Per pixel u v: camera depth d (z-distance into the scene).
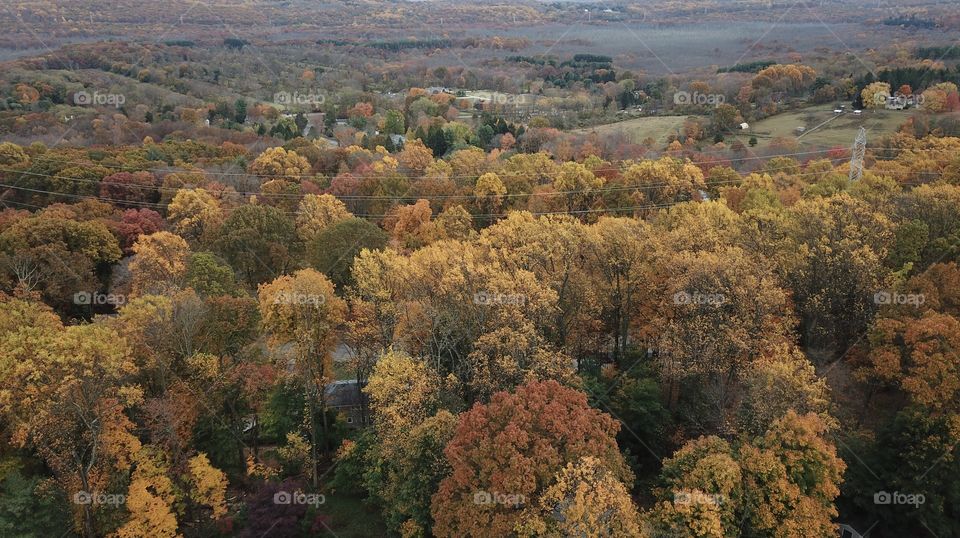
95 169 111.81
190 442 52.47
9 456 44.94
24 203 106.38
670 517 39.31
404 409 48.34
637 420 52.66
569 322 60.50
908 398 50.19
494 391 49.84
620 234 62.12
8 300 61.91
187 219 91.19
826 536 39.81
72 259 76.38
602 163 116.44
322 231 80.88
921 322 47.75
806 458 40.12
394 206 103.62
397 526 46.22
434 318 54.81
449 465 44.44
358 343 58.41
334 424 59.09
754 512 39.66
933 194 69.00
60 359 41.75
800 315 60.72
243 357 57.84
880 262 60.06
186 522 49.19
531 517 37.53
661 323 56.69
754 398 46.59
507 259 62.59
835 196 68.19
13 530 39.78
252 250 81.19
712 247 61.56
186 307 53.06
